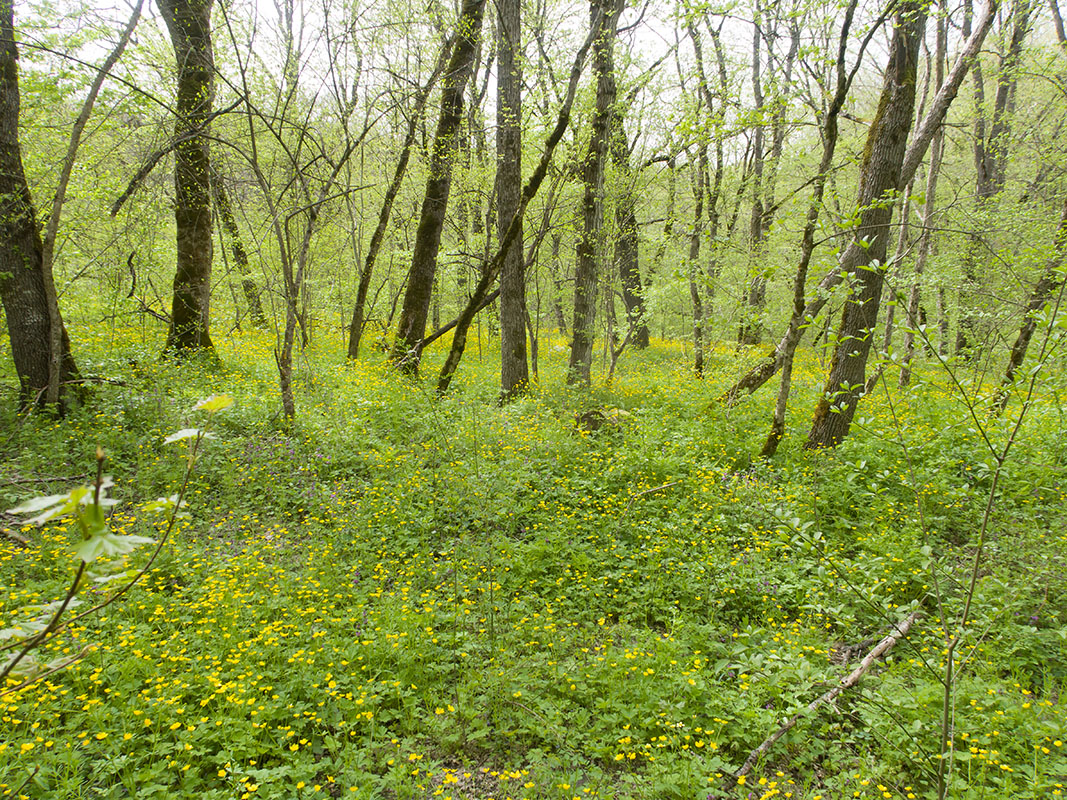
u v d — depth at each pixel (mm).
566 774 3115
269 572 4922
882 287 7445
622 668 3883
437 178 11773
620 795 3055
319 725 3416
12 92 6836
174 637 3889
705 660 4023
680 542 5574
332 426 7934
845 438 7836
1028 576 4555
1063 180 11789
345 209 14359
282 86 7723
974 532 5781
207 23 8695
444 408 8859
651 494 6695
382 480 6758
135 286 10680
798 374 13688
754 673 3943
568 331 22359
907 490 6543
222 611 4258
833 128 6645
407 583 4938
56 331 7105
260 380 10047
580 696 3736
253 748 3119
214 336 14367
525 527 6074
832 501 6484
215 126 9109
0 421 6934
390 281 18719
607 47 9844
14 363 7906
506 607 4629
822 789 3184
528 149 12398
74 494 1196
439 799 2957
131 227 9469
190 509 5934
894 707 3521
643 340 20406
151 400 7852
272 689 3586
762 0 6324
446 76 10578
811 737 3504
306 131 7738
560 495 6641
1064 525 5402
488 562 5074
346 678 3654
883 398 9359
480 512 5957
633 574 5219
